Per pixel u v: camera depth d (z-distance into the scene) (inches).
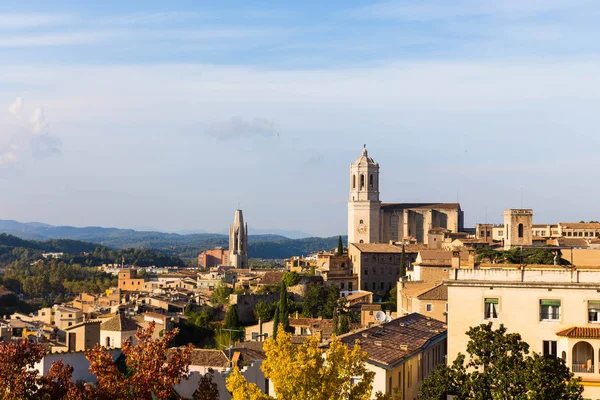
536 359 3326.8
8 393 2834.6
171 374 3006.9
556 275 3993.6
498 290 4025.6
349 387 3248.0
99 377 2994.6
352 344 4138.8
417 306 6919.3
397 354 4190.5
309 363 3011.8
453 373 3523.6
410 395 4409.5
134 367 3041.3
